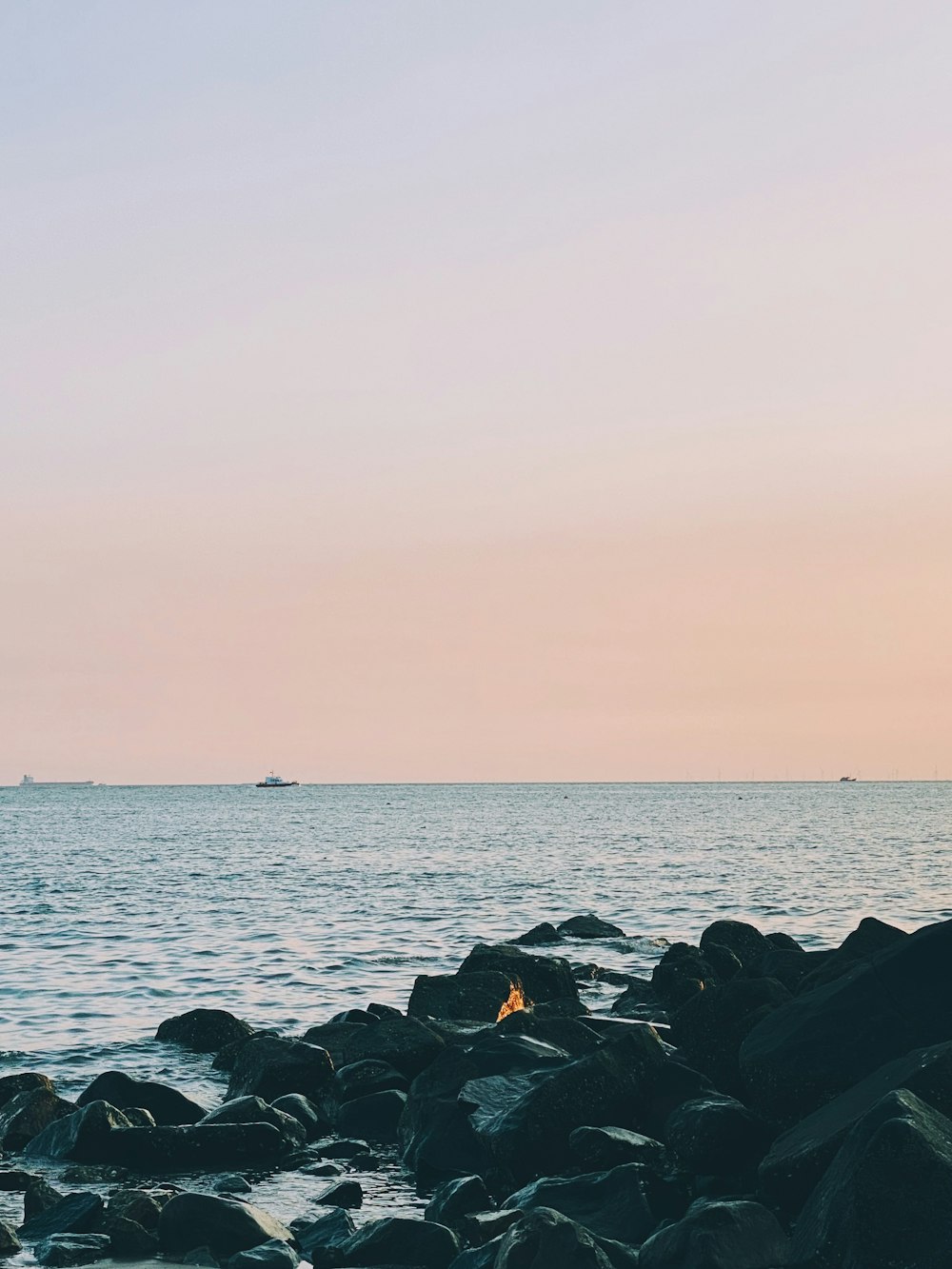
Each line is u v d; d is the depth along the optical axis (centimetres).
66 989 3097
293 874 6969
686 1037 1634
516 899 5466
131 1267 1238
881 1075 1283
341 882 6372
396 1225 1243
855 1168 1041
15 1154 1708
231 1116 1698
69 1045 2427
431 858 8344
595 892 5747
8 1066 2247
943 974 1445
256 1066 1939
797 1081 1376
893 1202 1005
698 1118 1400
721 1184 1301
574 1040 1955
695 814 17588
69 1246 1269
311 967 3456
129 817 17925
